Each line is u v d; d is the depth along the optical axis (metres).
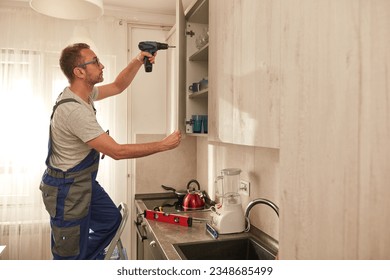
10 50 2.49
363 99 0.64
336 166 0.72
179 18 1.90
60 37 2.59
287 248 0.92
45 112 2.54
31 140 2.52
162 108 2.94
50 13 1.35
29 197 2.53
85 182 1.64
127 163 2.83
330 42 0.74
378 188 0.61
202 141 2.75
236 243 1.67
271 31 1.08
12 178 2.50
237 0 1.38
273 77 1.06
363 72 0.64
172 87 2.62
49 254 2.57
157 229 1.84
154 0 2.60
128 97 2.84
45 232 2.56
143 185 2.79
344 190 0.69
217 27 1.64
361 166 0.65
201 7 2.00
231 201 1.82
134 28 2.88
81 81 1.66
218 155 2.38
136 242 2.67
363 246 0.64
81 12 1.39
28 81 2.52
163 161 2.84
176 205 2.47
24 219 2.53
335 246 0.72
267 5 1.11
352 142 0.67
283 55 0.99
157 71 2.92
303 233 0.85
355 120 0.66
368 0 0.63
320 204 0.78
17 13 2.50
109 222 1.81
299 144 0.88
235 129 1.41
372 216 0.62
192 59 2.27
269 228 1.70
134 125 2.88
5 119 2.48
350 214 0.68
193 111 2.27
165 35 2.95
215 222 1.79
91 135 1.50
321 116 0.78
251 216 1.89
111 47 2.71
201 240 1.65
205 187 2.66
